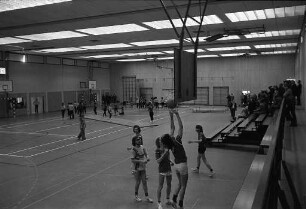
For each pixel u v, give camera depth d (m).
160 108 42.84
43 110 38.16
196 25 19.59
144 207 8.00
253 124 16.89
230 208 7.73
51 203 8.48
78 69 44.09
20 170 12.07
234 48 33.28
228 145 15.90
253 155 13.66
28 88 35.69
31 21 18.11
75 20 17.89
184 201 8.26
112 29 21.22
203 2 13.84
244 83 42.34
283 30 22.31
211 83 44.53
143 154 8.34
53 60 39.53
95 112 34.59
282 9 15.79
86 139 18.80
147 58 43.44
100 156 14.23
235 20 18.47
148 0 13.73
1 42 26.38
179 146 7.40
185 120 27.44
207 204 8.02
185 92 5.86
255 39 26.75
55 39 24.89
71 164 12.84
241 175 10.59
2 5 14.61
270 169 2.16
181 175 7.41
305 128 11.73
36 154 14.89
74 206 8.23
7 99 32.72
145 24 19.36
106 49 32.62
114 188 9.62
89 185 9.99
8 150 15.95
